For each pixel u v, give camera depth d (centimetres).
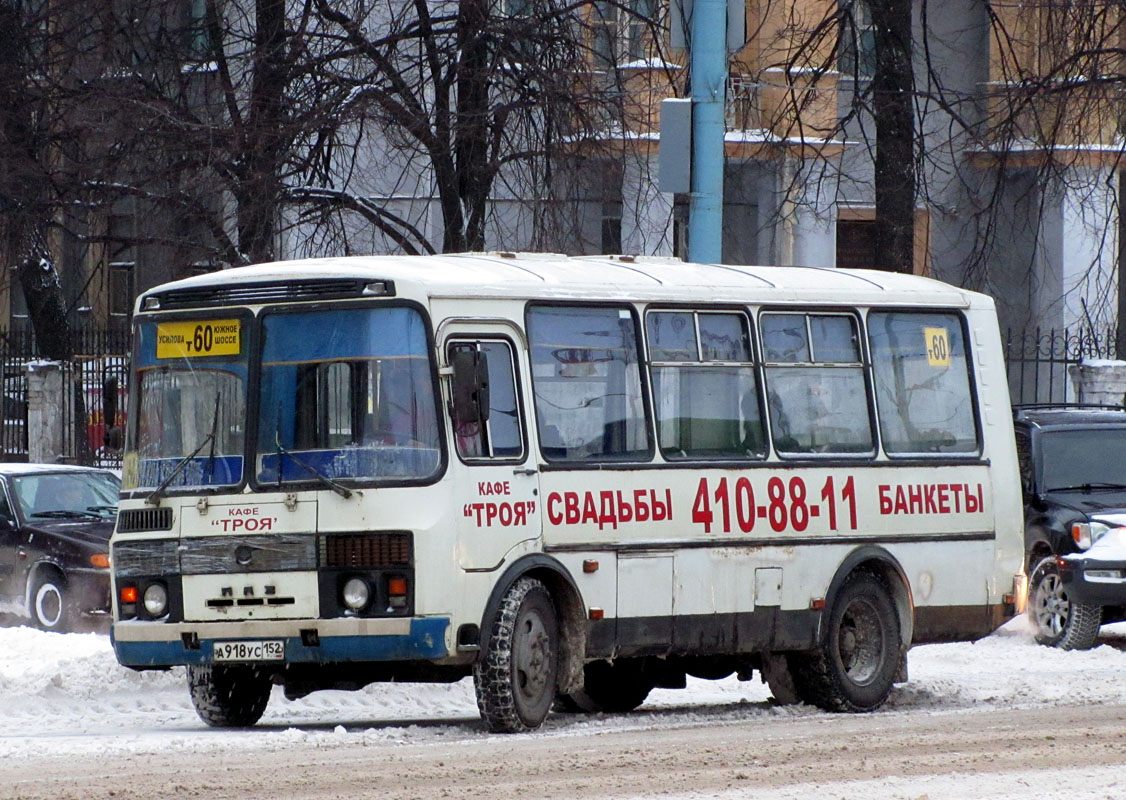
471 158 8194
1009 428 4816
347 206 8394
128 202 9662
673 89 8662
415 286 3744
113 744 3594
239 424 3819
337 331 3769
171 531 3822
